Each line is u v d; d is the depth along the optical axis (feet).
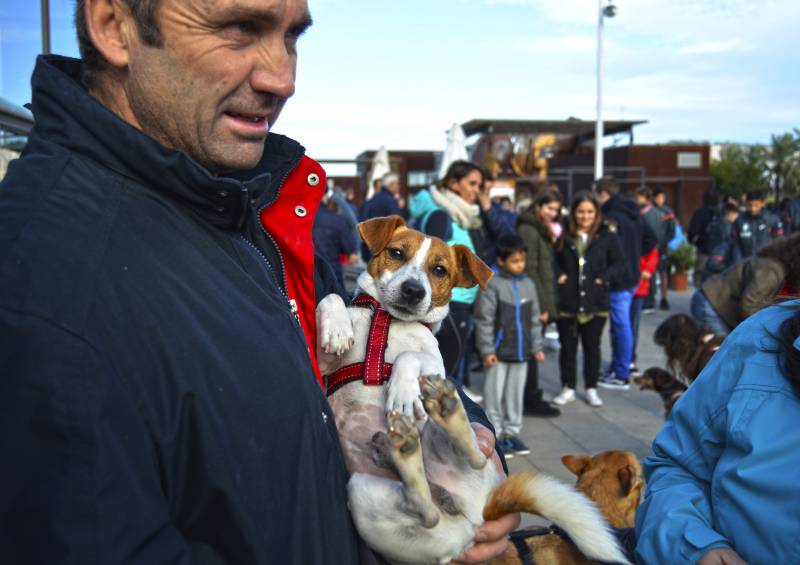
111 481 2.87
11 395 2.78
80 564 2.74
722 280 15.51
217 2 3.67
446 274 7.32
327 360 6.18
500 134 66.03
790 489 4.95
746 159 103.24
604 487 10.19
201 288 3.59
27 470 2.75
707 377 5.90
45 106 3.72
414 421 4.94
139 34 3.69
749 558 5.12
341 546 4.09
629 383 24.50
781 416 5.15
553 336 29.81
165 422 3.18
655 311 40.42
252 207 4.69
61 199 3.34
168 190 3.73
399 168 74.79
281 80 4.04
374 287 7.02
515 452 17.49
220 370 3.41
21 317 2.85
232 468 3.31
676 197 75.25
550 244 21.16
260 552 3.38
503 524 5.67
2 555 2.75
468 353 22.75
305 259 5.35
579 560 8.18
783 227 38.14
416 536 5.03
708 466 5.78
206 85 3.81
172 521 3.28
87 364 2.93
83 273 3.12
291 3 4.01
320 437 3.98
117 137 3.59
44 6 10.28
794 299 5.97
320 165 5.53
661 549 5.57
